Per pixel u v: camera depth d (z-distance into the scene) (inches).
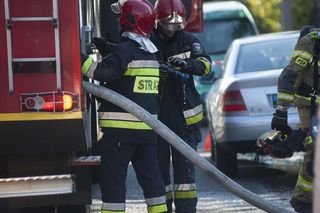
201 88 1913.1
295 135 721.0
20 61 632.4
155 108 718.5
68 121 637.9
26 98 634.8
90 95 709.9
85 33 697.0
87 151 724.7
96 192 1013.8
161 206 727.1
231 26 2314.2
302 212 730.2
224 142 1094.4
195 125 788.6
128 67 701.9
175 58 770.8
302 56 716.7
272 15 2901.1
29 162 690.8
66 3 632.4
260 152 742.5
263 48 1193.4
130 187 1077.8
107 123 701.9
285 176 1156.5
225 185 694.5
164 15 768.9
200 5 1168.8
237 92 1080.2
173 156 778.2
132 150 710.5
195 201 784.9
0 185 639.8
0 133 647.8
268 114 1069.1
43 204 701.3
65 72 635.5
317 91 722.8
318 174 467.2
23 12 631.2
